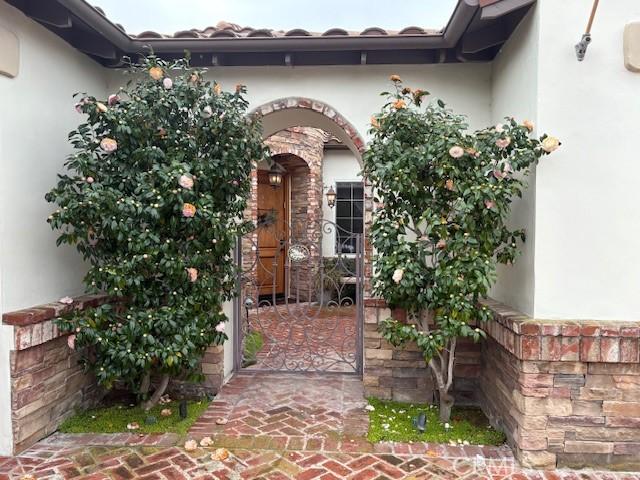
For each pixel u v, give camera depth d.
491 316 3.03
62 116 3.52
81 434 3.27
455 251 3.00
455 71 3.96
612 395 2.78
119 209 3.01
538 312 2.90
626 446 2.78
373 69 4.02
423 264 3.19
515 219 3.29
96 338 3.11
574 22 2.86
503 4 2.93
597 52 2.84
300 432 3.30
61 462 2.87
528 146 2.84
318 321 7.21
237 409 3.72
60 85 3.50
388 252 3.26
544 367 2.80
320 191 9.33
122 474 2.72
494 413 3.42
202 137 3.47
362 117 4.04
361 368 4.55
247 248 7.53
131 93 3.34
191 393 4.04
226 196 3.63
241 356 4.70
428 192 3.20
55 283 3.46
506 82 3.52
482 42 3.52
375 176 3.21
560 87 2.87
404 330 3.14
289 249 5.09
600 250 2.87
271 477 2.69
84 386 3.71
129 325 3.15
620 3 2.82
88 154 3.16
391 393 3.93
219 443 3.12
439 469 2.81
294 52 3.85
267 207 8.98
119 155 3.27
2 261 2.92
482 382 3.76
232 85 4.12
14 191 3.02
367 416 3.59
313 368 4.75
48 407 3.25
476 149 2.95
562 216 2.88
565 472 2.78
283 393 4.08
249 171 3.79
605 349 2.72
